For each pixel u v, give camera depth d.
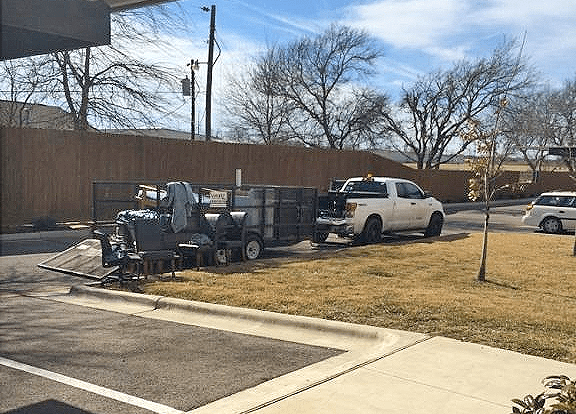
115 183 11.26
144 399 4.62
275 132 43.56
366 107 42.84
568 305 8.12
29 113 25.17
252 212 12.18
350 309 7.50
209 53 26.47
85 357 5.66
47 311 7.63
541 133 44.62
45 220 16.80
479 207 36.66
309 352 5.95
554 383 3.16
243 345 6.17
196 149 22.20
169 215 10.87
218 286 8.97
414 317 7.12
